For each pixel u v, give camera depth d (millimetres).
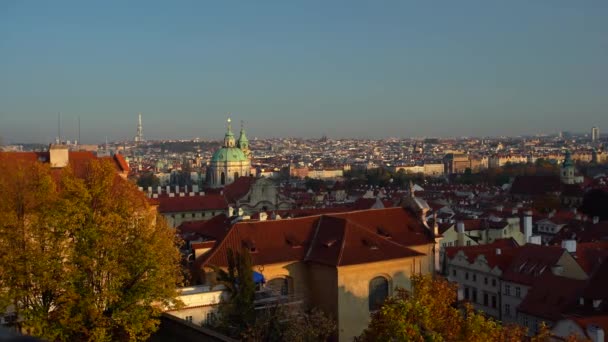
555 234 162750
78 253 56594
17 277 53938
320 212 151250
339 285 81750
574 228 161125
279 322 69375
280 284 85750
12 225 55375
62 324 53594
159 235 61875
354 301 83062
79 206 57531
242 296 69562
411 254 87562
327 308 83500
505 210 194000
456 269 118750
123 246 59000
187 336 61531
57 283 54312
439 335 46125
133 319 57906
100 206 60188
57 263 54719
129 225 61125
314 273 85688
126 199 62562
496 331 49906
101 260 57156
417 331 45938
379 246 87000
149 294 58969
